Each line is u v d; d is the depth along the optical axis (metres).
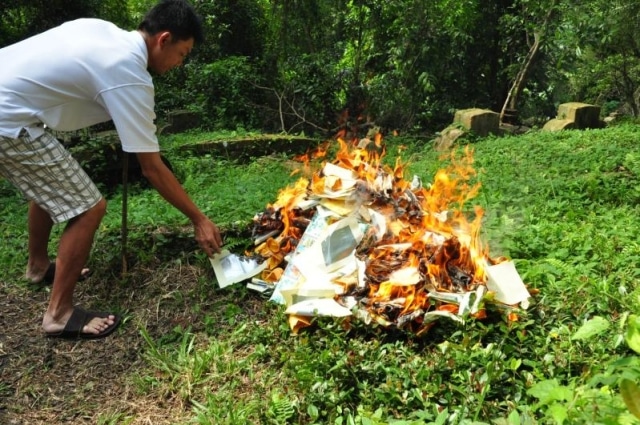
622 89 15.15
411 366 2.72
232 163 7.96
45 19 12.82
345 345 2.94
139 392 2.90
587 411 1.93
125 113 3.07
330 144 9.62
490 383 2.53
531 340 2.86
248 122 12.45
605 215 4.62
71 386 2.99
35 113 3.05
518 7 13.46
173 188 3.31
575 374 2.65
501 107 14.58
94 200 3.23
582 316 3.04
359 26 13.26
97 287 3.75
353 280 3.27
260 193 5.09
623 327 2.71
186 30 3.23
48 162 3.10
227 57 13.66
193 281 3.71
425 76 11.97
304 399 2.66
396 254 3.35
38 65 3.03
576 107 10.78
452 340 2.90
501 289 3.11
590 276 3.44
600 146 7.23
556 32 11.91
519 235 4.14
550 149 7.38
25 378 3.03
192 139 9.45
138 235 4.02
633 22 11.97
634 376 1.94
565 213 4.77
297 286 3.38
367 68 13.71
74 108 3.16
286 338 3.15
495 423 2.17
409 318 2.96
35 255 3.76
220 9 13.91
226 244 3.93
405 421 2.22
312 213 3.83
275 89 13.33
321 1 13.68
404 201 3.70
